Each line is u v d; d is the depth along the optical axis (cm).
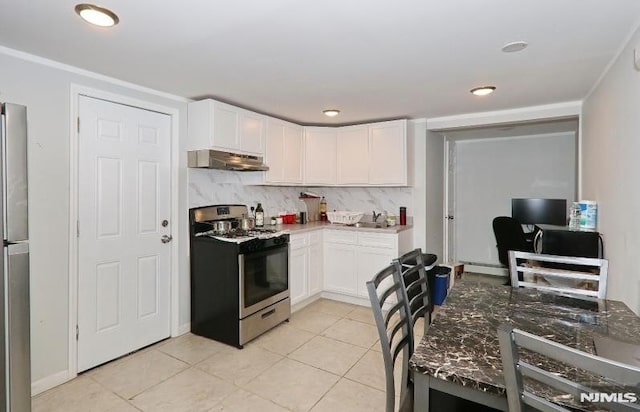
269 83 271
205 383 231
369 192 451
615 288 217
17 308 139
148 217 287
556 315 142
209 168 326
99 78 250
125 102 267
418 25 178
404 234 387
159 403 209
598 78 258
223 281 293
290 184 394
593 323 133
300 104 333
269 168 363
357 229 383
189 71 244
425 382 103
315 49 207
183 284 312
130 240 274
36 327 221
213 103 300
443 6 159
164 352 276
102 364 256
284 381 233
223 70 243
